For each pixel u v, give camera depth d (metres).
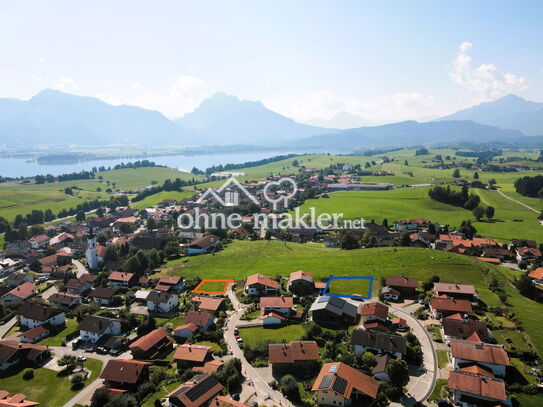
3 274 171.88
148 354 95.12
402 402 72.56
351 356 85.06
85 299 138.25
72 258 196.25
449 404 71.56
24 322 119.31
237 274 151.50
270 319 108.25
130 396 76.00
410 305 115.56
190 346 92.94
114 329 108.69
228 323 109.81
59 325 117.50
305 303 119.44
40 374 90.81
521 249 171.25
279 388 78.69
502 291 121.56
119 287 146.25
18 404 73.12
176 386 81.38
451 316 101.44
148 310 124.94
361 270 144.12
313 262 157.88
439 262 144.88
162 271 162.50
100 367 92.94
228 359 90.69
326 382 74.00
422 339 95.31
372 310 104.31
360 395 73.88
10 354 94.81
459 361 81.00
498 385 71.50
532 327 96.44
